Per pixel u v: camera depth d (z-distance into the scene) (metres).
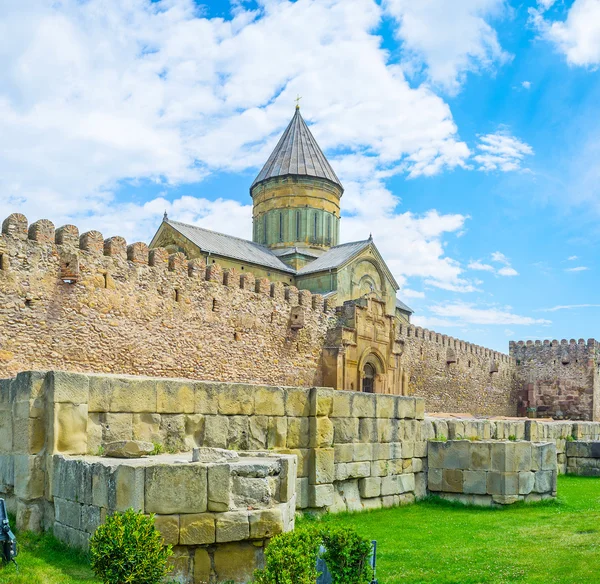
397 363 40.81
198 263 29.05
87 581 8.12
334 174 49.53
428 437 18.09
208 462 9.16
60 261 23.02
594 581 8.89
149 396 11.85
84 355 23.47
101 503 8.92
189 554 8.63
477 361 56.47
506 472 16.62
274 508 9.16
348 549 7.94
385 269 45.84
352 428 15.35
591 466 25.09
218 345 29.50
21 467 10.50
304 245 46.72
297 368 34.03
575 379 63.19
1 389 11.57
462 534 13.05
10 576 8.02
